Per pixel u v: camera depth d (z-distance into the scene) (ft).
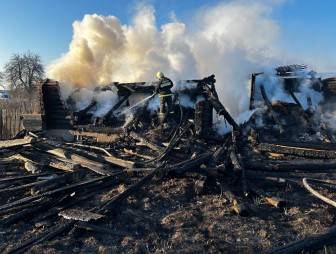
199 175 20.43
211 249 12.93
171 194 18.81
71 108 40.09
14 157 27.35
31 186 19.66
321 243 13.07
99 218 15.07
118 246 13.33
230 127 34.09
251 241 13.60
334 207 17.04
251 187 19.13
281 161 24.13
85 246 13.38
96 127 35.45
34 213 16.46
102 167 22.88
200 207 17.25
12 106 64.95
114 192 19.17
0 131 41.52
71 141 36.73
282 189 19.74
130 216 16.10
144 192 19.19
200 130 31.19
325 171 22.72
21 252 12.82
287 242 13.52
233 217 15.93
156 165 22.56
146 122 37.24
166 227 15.05
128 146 29.73
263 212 16.55
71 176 20.71
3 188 20.02
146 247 13.21
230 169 21.38
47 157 25.76
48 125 38.63
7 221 15.48
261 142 28.68
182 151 26.43
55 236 14.15
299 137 32.30
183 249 12.96
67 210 16.26
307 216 15.75
